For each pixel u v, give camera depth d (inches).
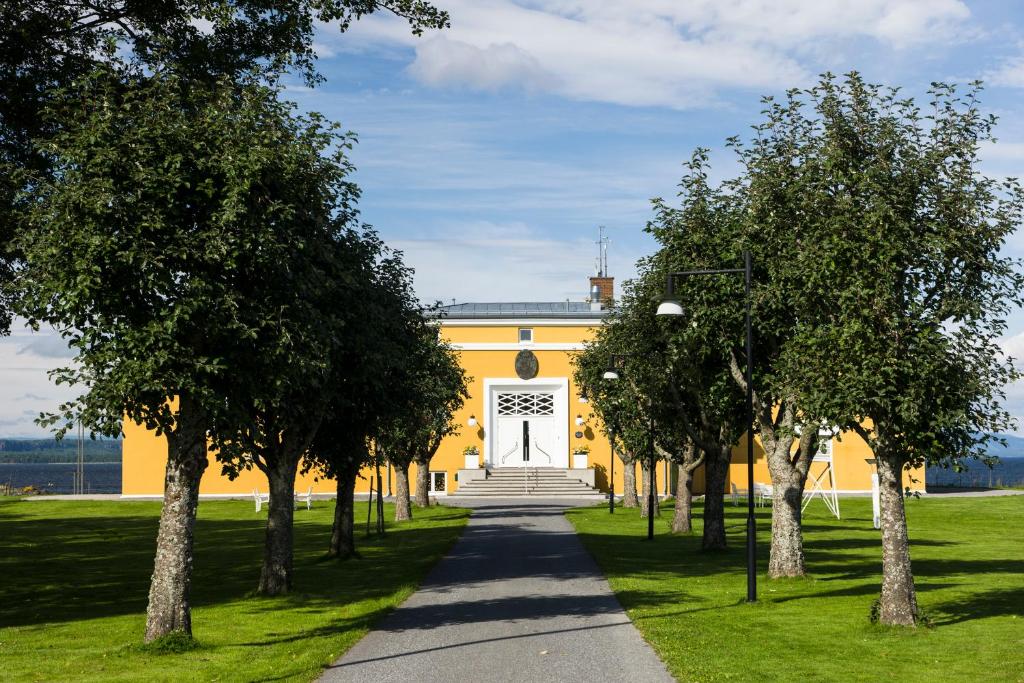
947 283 571.5
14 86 714.8
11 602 736.3
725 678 438.0
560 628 571.5
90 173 516.1
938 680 439.5
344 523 992.2
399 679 437.4
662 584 772.6
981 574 846.5
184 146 528.7
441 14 784.3
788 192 690.8
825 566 898.7
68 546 1171.3
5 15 687.1
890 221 579.5
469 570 866.1
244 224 530.0
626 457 1558.8
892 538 582.2
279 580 759.7
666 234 852.0
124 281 509.7
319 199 609.9
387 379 890.1
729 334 816.3
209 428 552.7
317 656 490.9
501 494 1931.6
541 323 2018.9
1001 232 576.7
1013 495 1822.1
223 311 520.4
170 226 519.8
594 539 1130.0
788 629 570.9
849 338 561.6
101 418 507.5
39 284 517.3
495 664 467.8
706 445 1026.1
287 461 773.9
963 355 568.1
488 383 2011.6
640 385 1077.1
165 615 536.1
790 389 664.4
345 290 737.6
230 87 598.2
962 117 596.1
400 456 1353.3
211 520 1512.1
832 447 1953.7
